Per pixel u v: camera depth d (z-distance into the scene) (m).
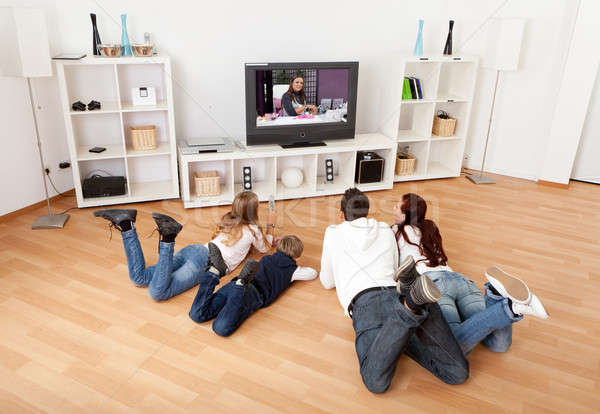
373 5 4.45
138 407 1.99
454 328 2.20
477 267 3.19
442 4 4.63
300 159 4.58
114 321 2.55
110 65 3.93
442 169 5.02
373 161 4.48
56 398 2.03
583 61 4.26
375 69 4.66
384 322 2.09
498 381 2.20
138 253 2.74
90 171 4.21
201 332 2.48
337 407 2.03
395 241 2.48
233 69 4.24
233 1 4.04
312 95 4.12
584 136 4.72
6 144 3.63
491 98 4.92
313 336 2.48
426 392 2.12
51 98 3.93
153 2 3.86
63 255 3.21
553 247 3.49
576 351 2.41
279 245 2.87
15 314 2.58
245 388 2.12
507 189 4.66
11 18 3.11
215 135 4.40
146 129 4.02
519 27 4.20
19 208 3.81
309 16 4.30
